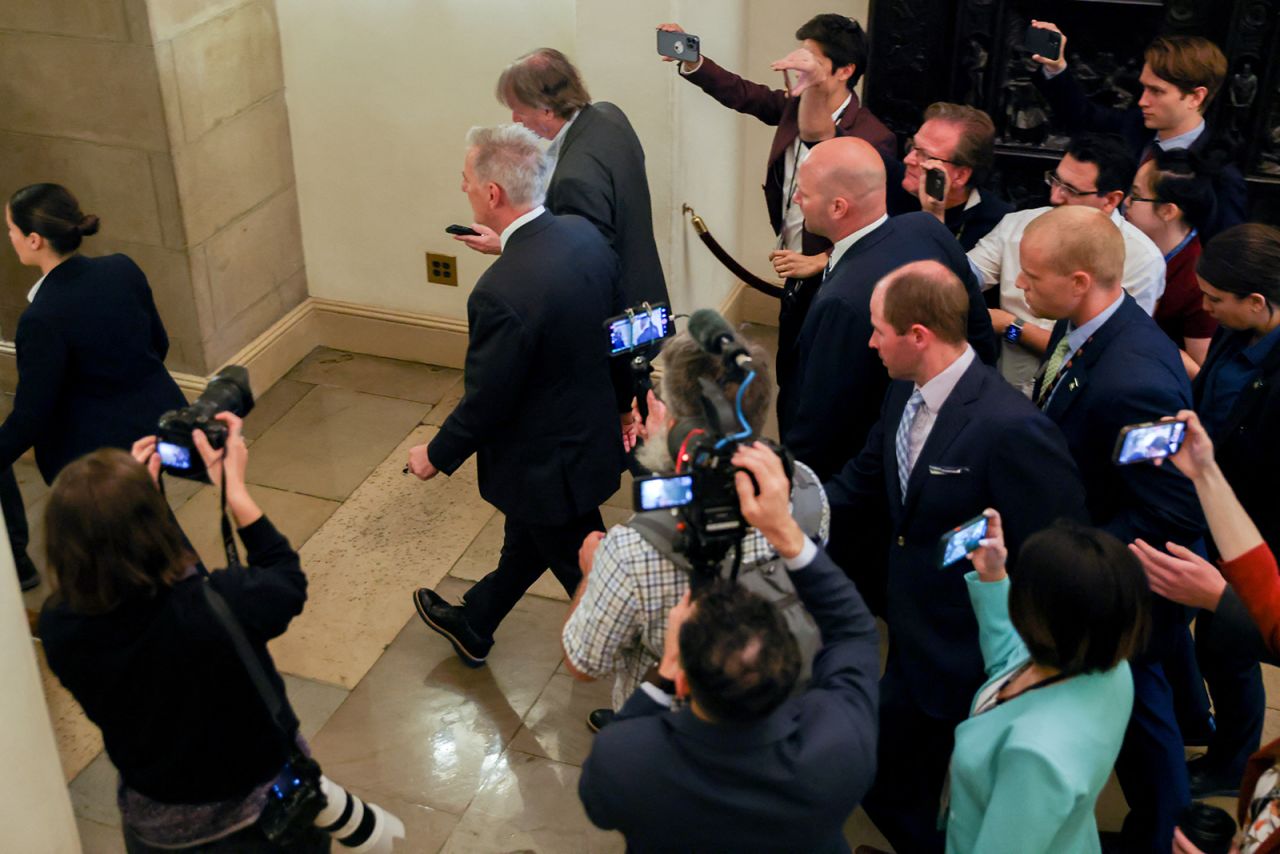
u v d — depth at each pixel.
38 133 4.49
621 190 4.03
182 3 4.32
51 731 2.66
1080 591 1.95
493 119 4.79
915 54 4.74
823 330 3.11
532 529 3.44
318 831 2.43
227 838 2.25
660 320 3.10
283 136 5.02
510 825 3.17
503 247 3.29
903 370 2.63
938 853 2.84
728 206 5.24
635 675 2.27
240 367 2.47
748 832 1.75
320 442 4.82
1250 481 2.93
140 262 4.67
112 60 4.28
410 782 3.30
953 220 3.70
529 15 4.56
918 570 2.71
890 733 2.85
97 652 2.06
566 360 3.26
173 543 2.07
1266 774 1.98
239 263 4.90
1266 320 2.85
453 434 3.26
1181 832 2.12
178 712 2.10
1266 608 2.18
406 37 4.74
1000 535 2.26
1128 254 3.29
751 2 5.03
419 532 4.31
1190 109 4.09
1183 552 2.51
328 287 5.36
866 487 2.98
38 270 4.77
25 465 4.66
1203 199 3.45
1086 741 1.98
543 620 3.91
